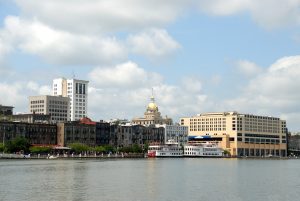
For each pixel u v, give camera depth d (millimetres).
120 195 117375
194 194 121375
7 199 107250
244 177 183375
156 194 120438
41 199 107938
